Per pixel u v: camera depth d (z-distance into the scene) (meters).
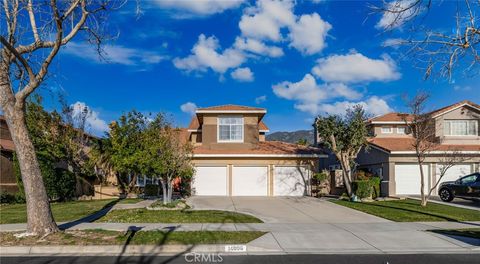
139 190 28.67
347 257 9.81
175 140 20.53
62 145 24.91
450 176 27.59
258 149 28.69
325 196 27.38
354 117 24.44
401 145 29.17
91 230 12.27
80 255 9.90
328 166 36.34
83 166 26.31
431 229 13.58
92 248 10.34
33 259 9.42
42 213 11.30
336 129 24.23
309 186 27.77
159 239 11.08
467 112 29.53
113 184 28.72
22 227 13.14
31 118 24.09
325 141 24.95
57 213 16.98
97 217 15.84
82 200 24.94
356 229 13.50
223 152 27.66
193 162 27.75
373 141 30.98
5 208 19.36
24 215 16.25
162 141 20.00
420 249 10.77
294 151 28.28
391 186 27.44
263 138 34.09
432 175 27.58
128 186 27.97
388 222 15.16
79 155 26.62
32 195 11.22
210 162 27.80
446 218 16.06
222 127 29.19
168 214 16.48
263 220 15.49
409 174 27.80
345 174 24.58
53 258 9.53
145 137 23.50
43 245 10.31
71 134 26.06
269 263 9.15
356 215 17.17
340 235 12.45
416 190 27.66
